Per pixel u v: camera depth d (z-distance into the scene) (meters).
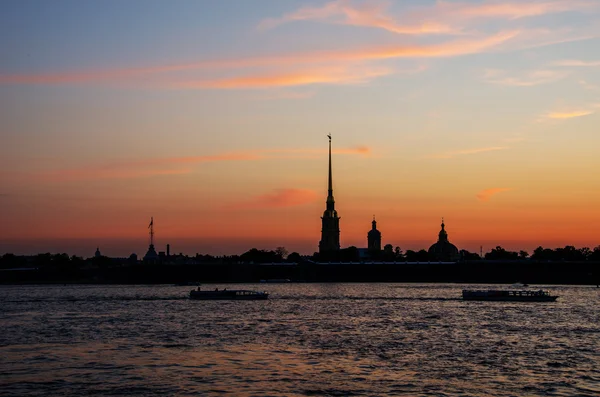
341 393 91.06
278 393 91.19
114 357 117.38
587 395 90.06
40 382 98.00
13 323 175.38
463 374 101.94
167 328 160.75
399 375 101.25
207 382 97.38
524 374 102.00
